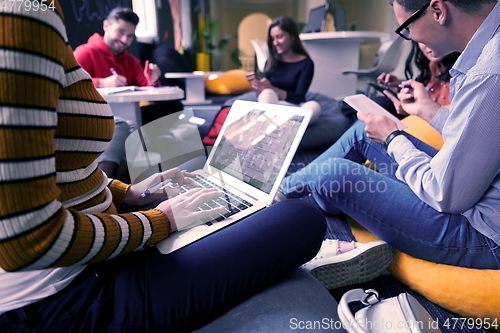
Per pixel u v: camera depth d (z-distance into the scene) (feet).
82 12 9.36
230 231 2.41
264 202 2.80
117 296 2.06
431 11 2.73
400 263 3.73
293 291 2.48
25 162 1.40
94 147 1.98
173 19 14.92
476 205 2.87
